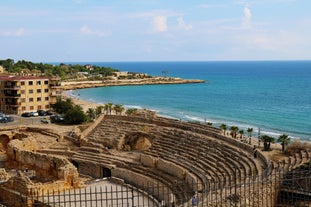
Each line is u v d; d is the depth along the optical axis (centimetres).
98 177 8175
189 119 16038
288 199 5100
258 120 15525
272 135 12425
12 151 8575
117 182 7425
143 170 7644
